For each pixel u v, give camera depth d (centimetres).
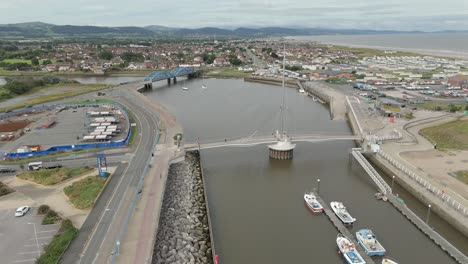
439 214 7288
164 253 5725
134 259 5247
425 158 9619
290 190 8619
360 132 12019
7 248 5553
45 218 6375
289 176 9456
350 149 11219
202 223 6969
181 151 10012
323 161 10512
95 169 8731
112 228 6088
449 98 18400
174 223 6638
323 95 19938
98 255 5338
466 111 14562
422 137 11662
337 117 15712
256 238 6619
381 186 8369
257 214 7488
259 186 8856
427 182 7975
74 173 8444
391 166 9344
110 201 7050
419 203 7950
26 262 5228
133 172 8519
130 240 5734
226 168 10038
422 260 5919
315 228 6950
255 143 10594
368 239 6097
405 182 8581
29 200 7156
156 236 6062
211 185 8900
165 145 10625
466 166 8981
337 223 6950
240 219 7281
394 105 16250
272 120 15275
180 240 6103
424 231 6612
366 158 10481
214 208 7731
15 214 6494
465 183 8012
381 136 11281
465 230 6544
